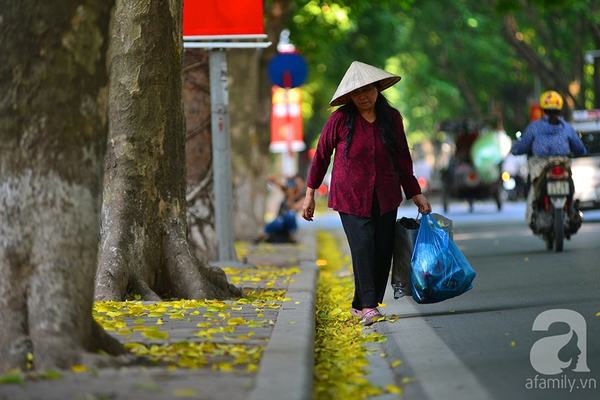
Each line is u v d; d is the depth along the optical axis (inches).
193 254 540.4
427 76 2807.6
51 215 303.1
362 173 442.0
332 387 323.3
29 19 301.4
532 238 957.8
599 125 1151.0
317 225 1632.6
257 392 262.4
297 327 385.4
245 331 378.9
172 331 376.8
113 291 502.6
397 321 464.1
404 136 447.5
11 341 301.7
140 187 532.1
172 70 542.6
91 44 305.3
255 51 1146.7
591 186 1118.4
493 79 2709.2
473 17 2335.1
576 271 630.5
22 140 303.1
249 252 931.3
